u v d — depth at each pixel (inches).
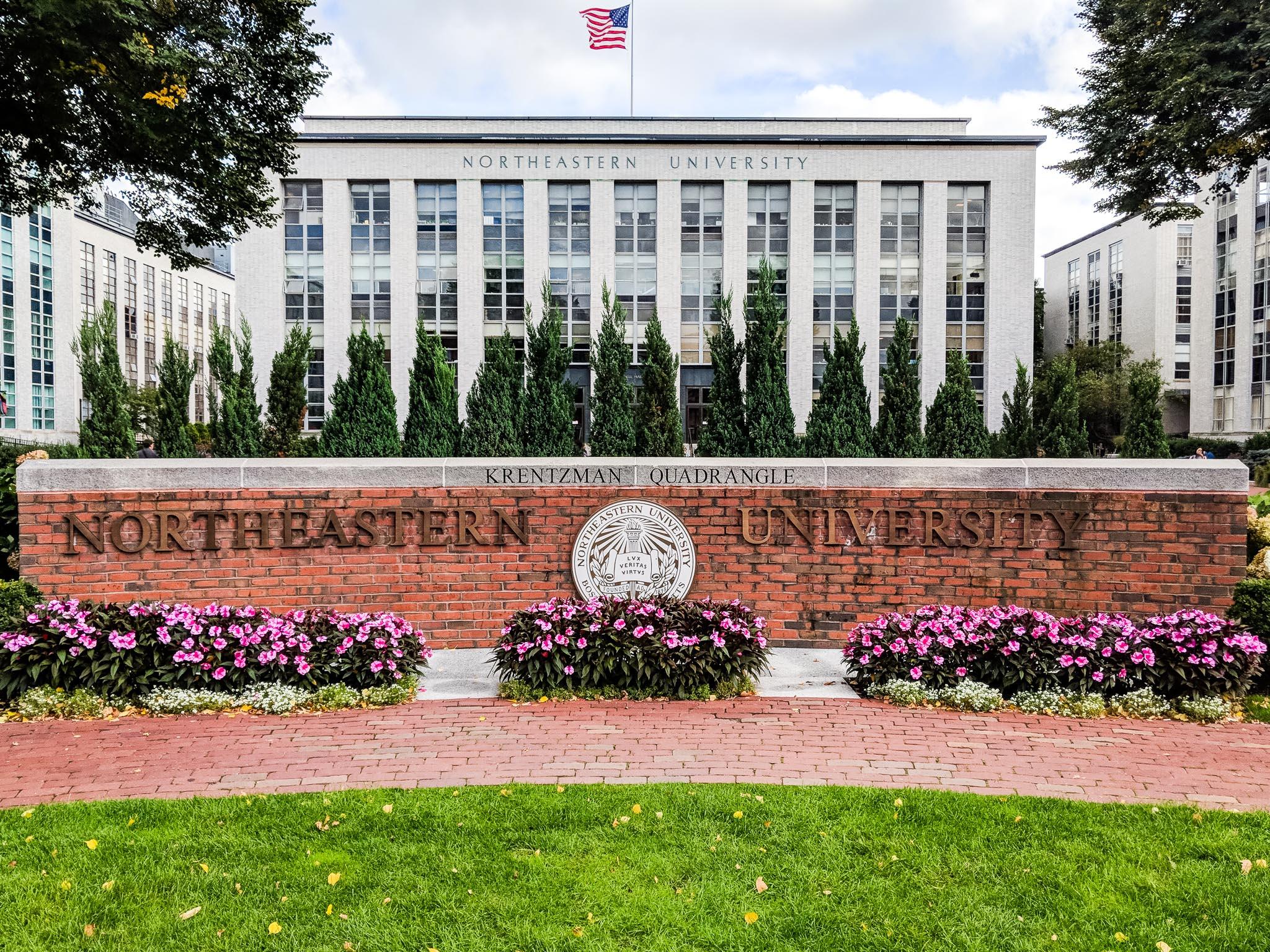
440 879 171.3
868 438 486.0
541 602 361.7
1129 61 849.5
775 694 298.4
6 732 254.8
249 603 358.9
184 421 462.6
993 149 1366.9
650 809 201.5
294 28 635.5
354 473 363.6
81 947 149.6
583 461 371.9
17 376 1616.6
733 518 371.6
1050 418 524.1
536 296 1366.9
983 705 278.4
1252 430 1756.9
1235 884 169.3
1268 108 775.7
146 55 513.7
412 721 267.0
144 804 202.7
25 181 706.8
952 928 156.5
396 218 1358.3
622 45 1386.6
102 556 350.0
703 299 1384.1
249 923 156.7
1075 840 187.3
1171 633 287.9
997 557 360.8
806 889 168.9
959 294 1389.0
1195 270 1931.6
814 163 1369.3
